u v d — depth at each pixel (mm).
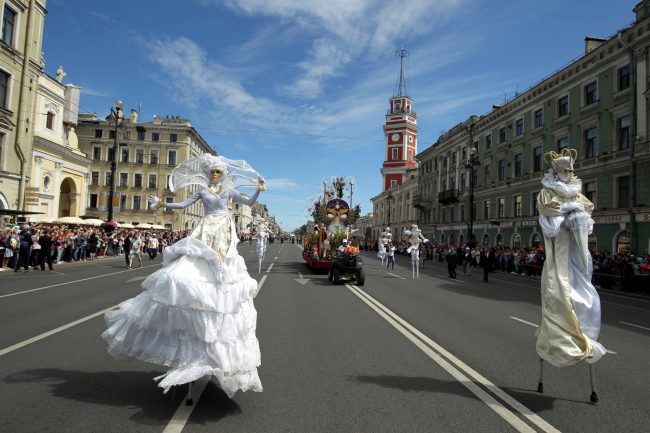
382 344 6695
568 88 29484
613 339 7926
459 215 46438
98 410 3865
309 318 8758
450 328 8156
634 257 18938
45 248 17922
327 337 7086
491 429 3686
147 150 60656
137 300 3881
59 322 7691
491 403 4301
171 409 3922
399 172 75250
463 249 26953
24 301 10016
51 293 11383
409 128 75812
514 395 4555
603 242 25344
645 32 22906
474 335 7574
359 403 4211
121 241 30031
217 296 3795
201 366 3637
